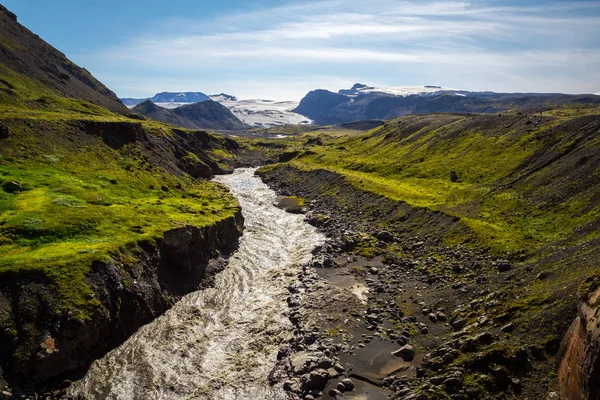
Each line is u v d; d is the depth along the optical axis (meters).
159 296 44.34
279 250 64.19
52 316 33.81
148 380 32.56
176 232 51.28
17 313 33.00
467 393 25.77
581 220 51.91
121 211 55.94
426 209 70.88
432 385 27.19
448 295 41.72
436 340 34.44
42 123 82.38
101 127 93.75
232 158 188.00
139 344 37.69
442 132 130.00
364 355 33.53
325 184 108.31
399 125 168.88
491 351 28.02
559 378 24.44
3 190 56.62
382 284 48.41
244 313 43.59
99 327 35.91
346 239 64.12
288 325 40.59
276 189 118.12
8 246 42.03
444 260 52.38
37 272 36.56
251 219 82.69
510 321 31.23
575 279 31.45
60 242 44.50
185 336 39.12
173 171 102.38
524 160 83.44
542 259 40.38
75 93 184.50
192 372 33.50
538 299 32.06
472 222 60.03
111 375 33.19
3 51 160.62
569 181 63.75
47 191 59.00
